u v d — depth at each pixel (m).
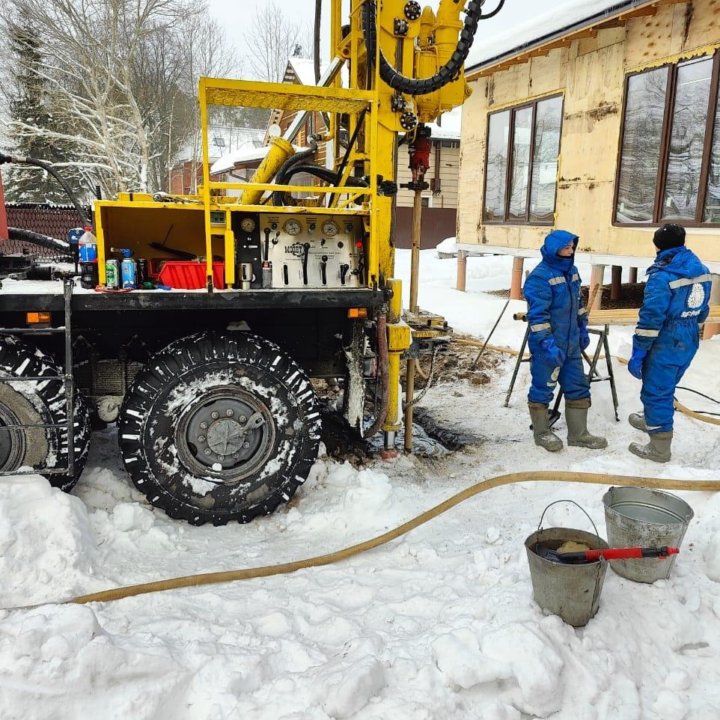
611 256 7.96
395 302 4.36
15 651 2.13
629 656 2.38
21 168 22.88
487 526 3.58
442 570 3.04
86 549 2.98
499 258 14.97
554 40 7.70
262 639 2.52
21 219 10.16
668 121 7.09
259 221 3.53
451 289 10.88
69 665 2.12
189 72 25.03
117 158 21.56
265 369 3.57
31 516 2.94
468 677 2.17
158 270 3.89
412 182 4.55
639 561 2.70
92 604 2.70
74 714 2.07
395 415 4.59
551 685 2.14
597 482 3.43
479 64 9.20
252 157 20.09
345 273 3.63
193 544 3.40
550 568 2.36
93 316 3.65
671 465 4.36
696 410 5.18
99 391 3.83
